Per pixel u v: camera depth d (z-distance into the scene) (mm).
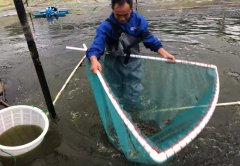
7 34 6961
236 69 4754
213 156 3035
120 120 2205
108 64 3371
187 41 5906
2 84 4578
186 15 7641
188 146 3158
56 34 6746
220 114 3678
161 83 3291
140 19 3414
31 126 3557
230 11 7852
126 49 3404
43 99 4211
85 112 3863
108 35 3324
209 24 6848
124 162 2936
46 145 3295
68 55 5594
